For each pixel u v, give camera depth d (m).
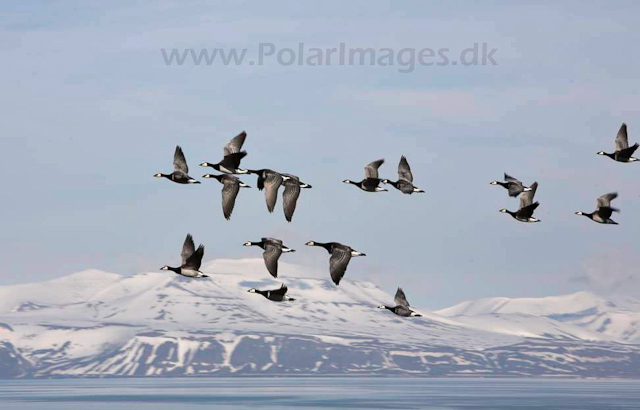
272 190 56.75
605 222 67.69
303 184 56.78
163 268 56.00
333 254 53.31
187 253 56.50
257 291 62.75
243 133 59.91
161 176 62.31
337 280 52.28
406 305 63.59
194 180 62.25
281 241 54.72
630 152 66.00
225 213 56.75
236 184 57.41
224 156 59.06
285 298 62.88
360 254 53.44
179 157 63.00
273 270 53.22
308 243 53.88
